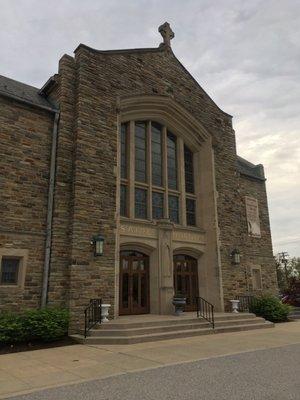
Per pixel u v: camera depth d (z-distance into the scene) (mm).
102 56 14633
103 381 6312
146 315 14078
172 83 17406
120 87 14969
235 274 17344
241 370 6992
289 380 6211
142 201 15664
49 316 10320
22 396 5523
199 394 5461
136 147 16078
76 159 12586
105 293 12242
